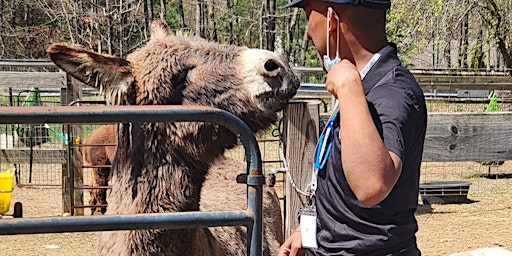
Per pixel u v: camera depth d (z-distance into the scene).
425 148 7.34
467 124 7.38
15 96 13.86
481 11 18.77
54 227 2.20
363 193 1.98
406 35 16.86
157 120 2.25
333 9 2.20
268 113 3.84
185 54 3.84
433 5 16.39
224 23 39.19
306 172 4.19
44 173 12.83
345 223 2.31
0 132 13.08
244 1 39.16
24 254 7.58
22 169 13.19
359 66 2.25
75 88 9.23
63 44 3.47
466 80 15.66
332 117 2.39
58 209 9.76
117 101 3.69
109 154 8.84
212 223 2.35
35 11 34.19
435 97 18.06
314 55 32.94
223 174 5.38
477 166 13.55
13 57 35.16
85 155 9.52
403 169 2.21
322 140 2.40
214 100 3.77
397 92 2.16
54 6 33.03
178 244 3.62
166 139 3.71
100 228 2.24
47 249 7.80
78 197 9.23
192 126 3.68
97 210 9.07
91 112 2.18
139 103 3.75
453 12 16.73
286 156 4.18
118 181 3.84
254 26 39.34
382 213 2.26
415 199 2.33
